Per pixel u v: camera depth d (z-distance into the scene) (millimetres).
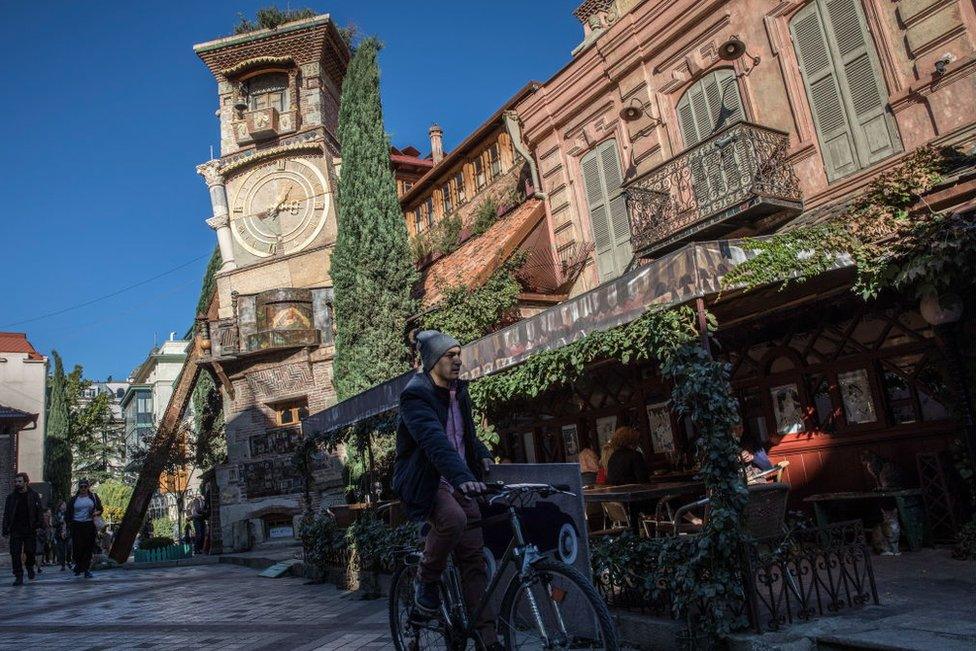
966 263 6828
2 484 28672
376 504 10383
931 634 4355
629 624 5383
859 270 7188
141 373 70875
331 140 22688
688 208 11484
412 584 4613
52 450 41156
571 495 3975
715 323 5672
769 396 9945
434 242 19531
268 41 22641
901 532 7602
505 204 17266
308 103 22547
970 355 7461
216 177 22609
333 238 21562
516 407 13148
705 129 12352
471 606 3994
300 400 21109
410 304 16766
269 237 22062
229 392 21312
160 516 44125
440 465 3684
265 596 10172
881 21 9758
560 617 3525
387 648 5855
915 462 8188
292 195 22109
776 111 11133
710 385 5176
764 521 5156
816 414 9359
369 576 8984
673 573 5125
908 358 8375
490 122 17984
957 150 8180
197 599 10453
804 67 10750
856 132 10031
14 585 13930
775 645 4535
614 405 12617
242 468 20750
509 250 15070
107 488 46875
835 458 9062
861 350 8852
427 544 3982
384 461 14758
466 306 14602
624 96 13852
